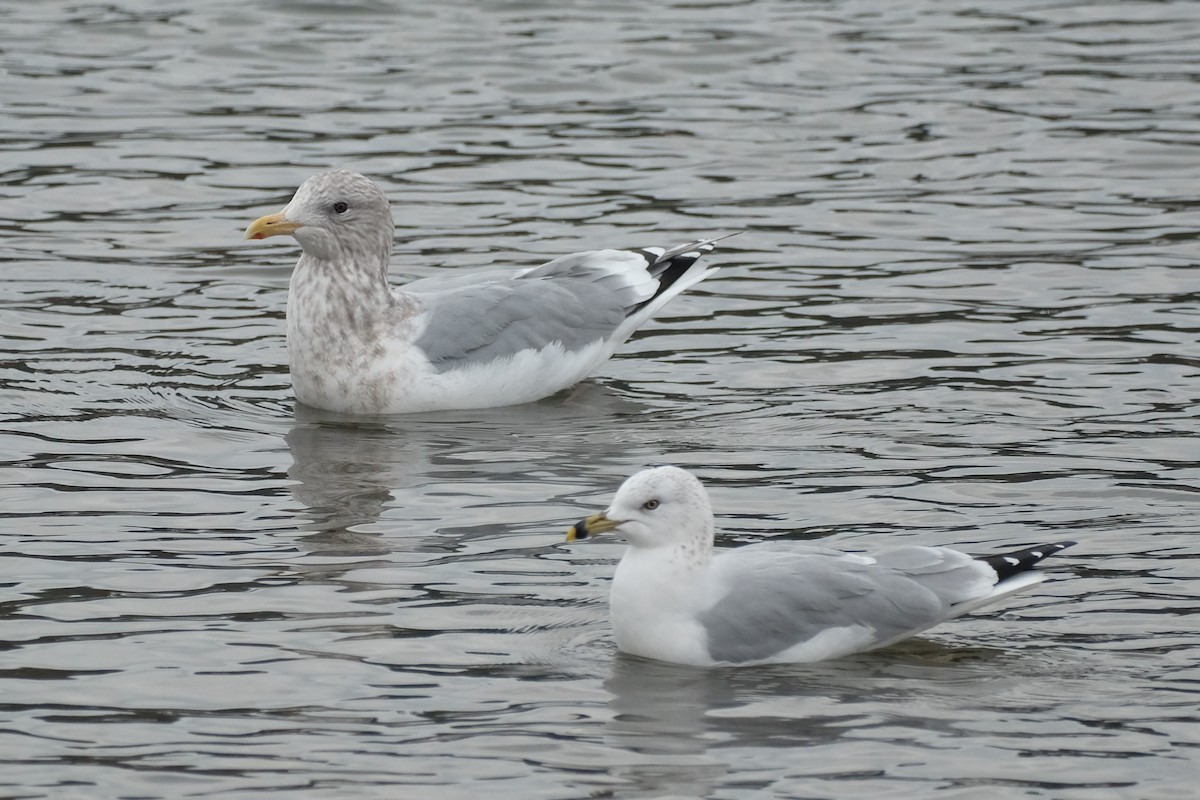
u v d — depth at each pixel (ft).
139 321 59.62
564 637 37.29
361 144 77.20
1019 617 38.11
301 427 50.88
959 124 79.46
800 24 93.61
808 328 58.85
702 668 36.01
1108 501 44.19
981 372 54.34
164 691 34.65
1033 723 33.37
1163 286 61.77
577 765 31.83
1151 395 52.06
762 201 71.20
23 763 31.86
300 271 52.65
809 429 49.96
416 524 43.21
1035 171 74.13
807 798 30.66
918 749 32.40
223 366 56.13
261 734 33.01
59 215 69.41
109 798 30.78
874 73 86.17
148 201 71.05
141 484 45.85
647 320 57.52
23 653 36.19
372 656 36.22
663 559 36.40
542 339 53.31
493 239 66.59
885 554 37.83
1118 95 82.58
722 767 31.76
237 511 44.04
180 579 39.83
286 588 39.42
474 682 35.14
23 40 90.33
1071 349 56.08
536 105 82.64
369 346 52.13
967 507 43.88
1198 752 32.19
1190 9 95.55
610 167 74.95
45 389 53.16
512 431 50.52
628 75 86.28
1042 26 93.09
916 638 37.32
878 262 64.85
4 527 42.70
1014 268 63.93
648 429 50.37
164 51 89.15
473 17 94.73
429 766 31.83
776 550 38.01
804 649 36.14
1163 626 37.37
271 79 85.66
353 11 95.35
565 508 44.19
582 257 56.18
